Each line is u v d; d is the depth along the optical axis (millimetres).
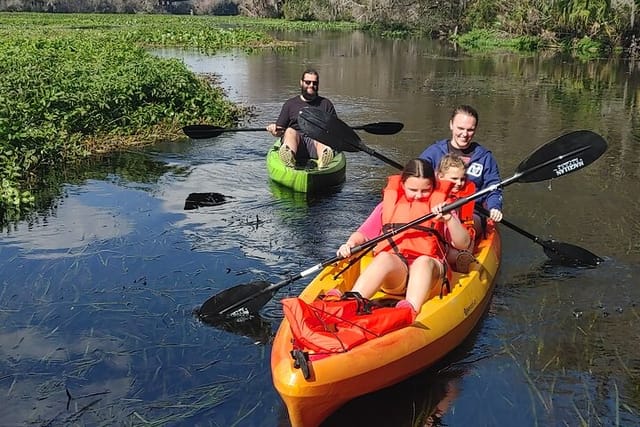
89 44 18797
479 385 3723
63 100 9133
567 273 5207
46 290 4781
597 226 6250
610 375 3848
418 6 35781
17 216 6309
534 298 4781
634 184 7605
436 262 3926
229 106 11742
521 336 4250
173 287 4871
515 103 13523
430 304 3838
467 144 5152
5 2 60375
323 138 6434
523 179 4879
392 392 3652
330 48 27188
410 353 3494
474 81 17031
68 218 6270
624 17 26125
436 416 3465
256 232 5988
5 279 4941
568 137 4961
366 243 4113
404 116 12102
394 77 17797
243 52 25109
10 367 3859
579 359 4008
